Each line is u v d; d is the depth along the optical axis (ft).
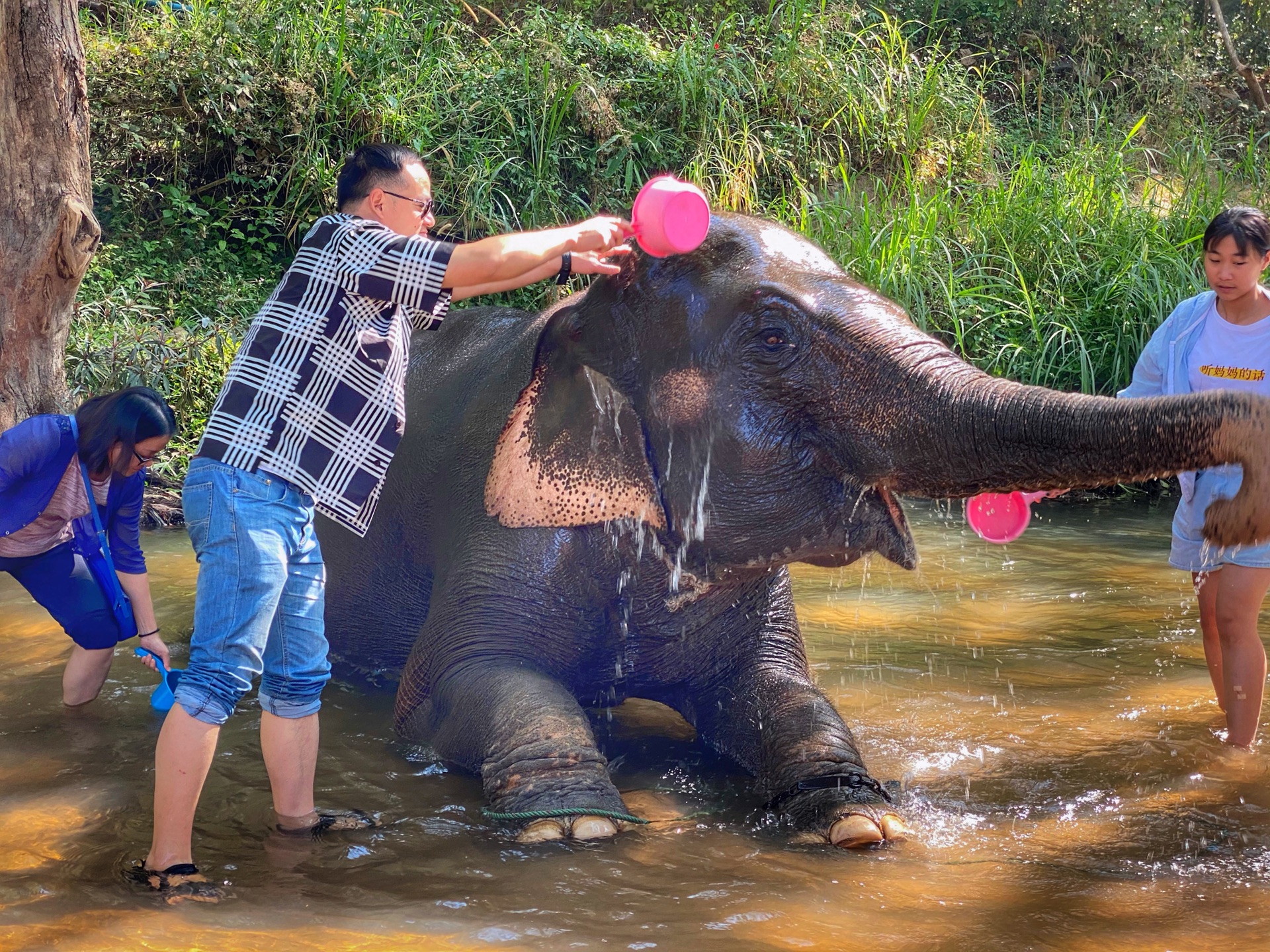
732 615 12.19
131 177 32.04
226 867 9.32
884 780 11.34
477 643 11.39
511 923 8.43
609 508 11.12
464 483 12.42
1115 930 8.38
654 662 12.08
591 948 8.07
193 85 31.73
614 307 11.07
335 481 9.28
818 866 9.49
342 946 8.09
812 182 35.73
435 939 8.19
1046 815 10.56
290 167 32.12
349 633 14.61
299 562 9.71
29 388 21.48
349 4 34.73
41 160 20.72
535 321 12.76
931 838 10.08
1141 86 43.47
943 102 37.81
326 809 10.49
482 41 36.65
